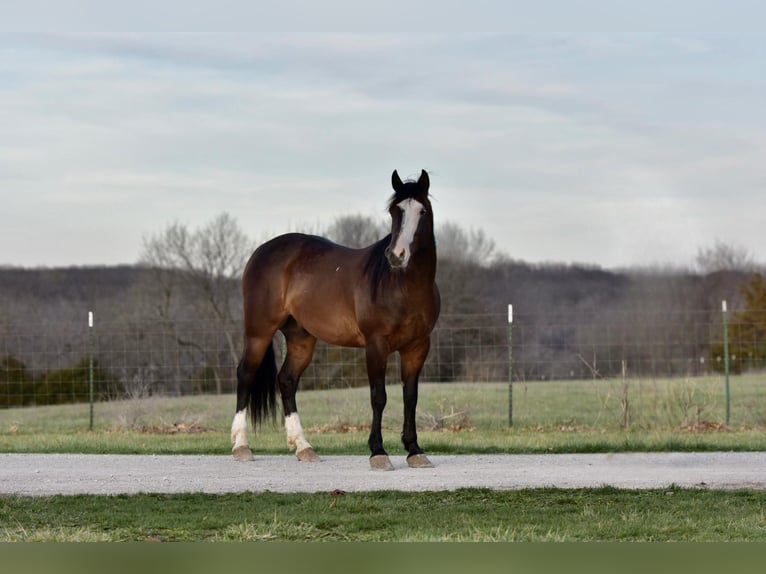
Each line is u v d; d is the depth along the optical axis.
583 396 27.00
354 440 15.45
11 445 15.18
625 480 10.59
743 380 28.97
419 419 18.25
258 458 13.16
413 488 10.12
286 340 13.55
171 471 11.72
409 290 11.60
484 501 9.26
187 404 25.81
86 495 9.77
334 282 12.49
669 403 19.34
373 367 11.86
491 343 33.03
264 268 13.26
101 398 27.94
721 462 12.19
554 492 9.74
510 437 15.73
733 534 7.62
